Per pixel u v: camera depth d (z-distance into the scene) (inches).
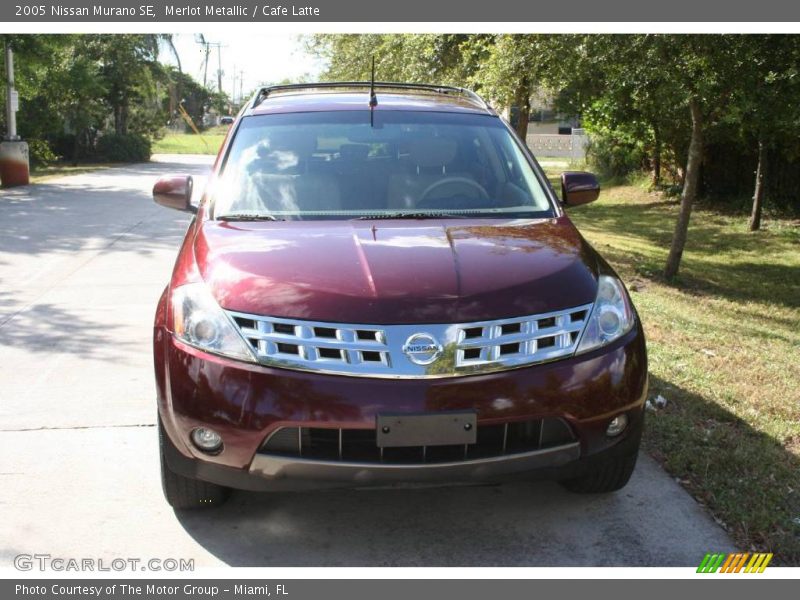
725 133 615.5
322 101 177.2
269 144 160.6
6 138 712.4
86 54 1199.6
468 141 165.5
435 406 107.7
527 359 112.5
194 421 111.8
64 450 151.9
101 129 1279.5
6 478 140.7
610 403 115.5
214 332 113.1
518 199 154.6
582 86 462.3
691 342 237.1
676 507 133.3
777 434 161.8
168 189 163.3
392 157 158.9
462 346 110.3
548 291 117.9
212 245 129.7
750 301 362.9
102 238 399.5
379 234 132.7
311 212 145.9
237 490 138.8
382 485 110.3
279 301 112.6
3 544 121.3
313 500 136.6
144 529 126.3
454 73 553.3
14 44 700.7
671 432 158.4
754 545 122.2
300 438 109.3
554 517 131.0
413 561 119.0
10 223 450.9
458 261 122.3
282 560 119.0
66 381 188.5
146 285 290.8
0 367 197.6
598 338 117.6
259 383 109.1
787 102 359.6
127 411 170.9
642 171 860.6
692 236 576.7
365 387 107.7
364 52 721.6
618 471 129.4
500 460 111.0
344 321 110.1
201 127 2235.5
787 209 645.9
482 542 124.0
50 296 272.4
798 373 210.1
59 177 828.0
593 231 593.9
